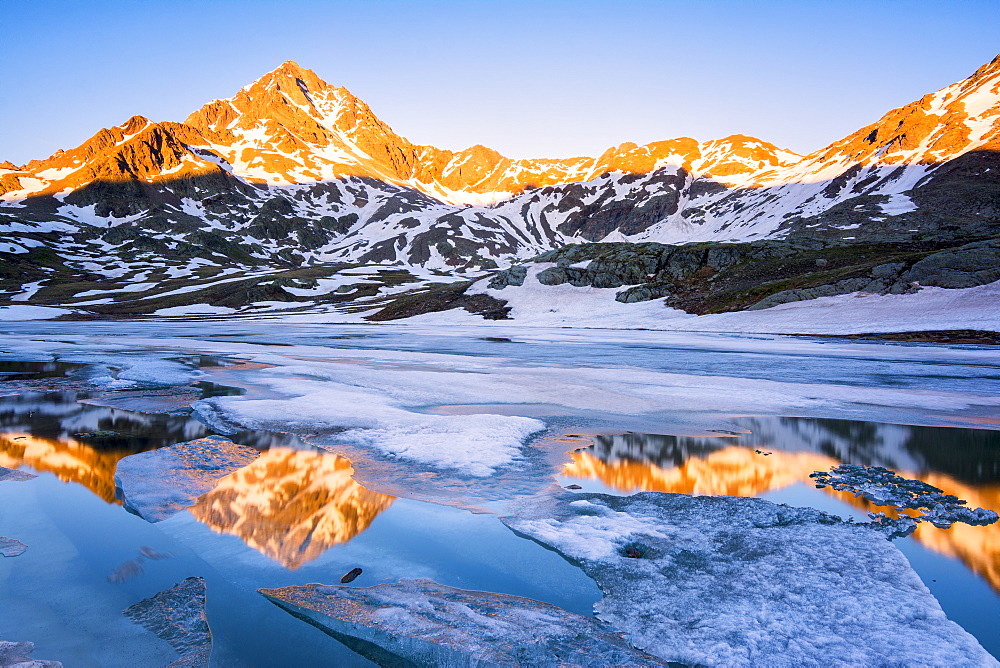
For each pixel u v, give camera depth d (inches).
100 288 5398.6
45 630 250.4
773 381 1087.6
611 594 283.0
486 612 263.4
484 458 527.5
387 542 347.9
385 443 579.2
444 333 2844.5
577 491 443.5
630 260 4077.3
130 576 302.5
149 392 915.4
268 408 751.1
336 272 6186.0
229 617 263.3
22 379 1061.8
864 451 570.9
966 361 1470.2
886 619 252.1
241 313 4559.5
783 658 224.4
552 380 1072.8
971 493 440.8
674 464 521.0
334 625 253.6
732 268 3742.6
